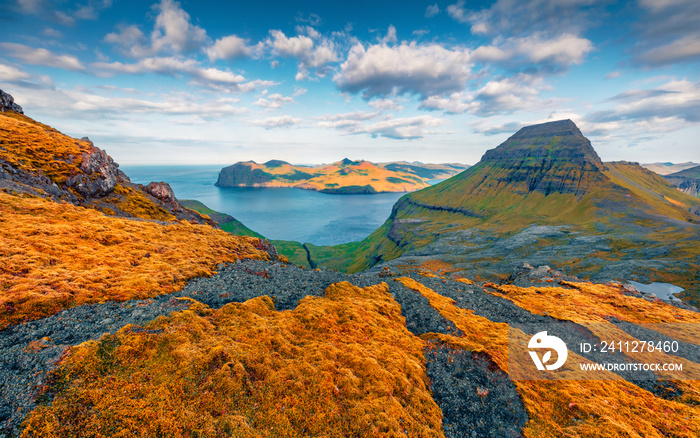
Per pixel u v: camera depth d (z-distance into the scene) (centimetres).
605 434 2019
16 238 3192
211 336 2309
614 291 6800
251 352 2241
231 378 1894
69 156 7700
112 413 1488
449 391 2452
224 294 3419
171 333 2178
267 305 3319
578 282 7494
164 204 9250
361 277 5388
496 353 3036
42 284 2545
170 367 1852
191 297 3177
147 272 3434
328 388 2047
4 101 10956
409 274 6525
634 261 16075
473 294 5425
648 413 2406
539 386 2611
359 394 2081
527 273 8875
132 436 1413
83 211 4822
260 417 1725
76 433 1359
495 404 2325
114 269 3253
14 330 1962
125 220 5144
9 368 1595
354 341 2856
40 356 1720
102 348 1867
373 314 3653
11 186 4794
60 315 2250
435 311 4172
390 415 1944
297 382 2028
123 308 2545
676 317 5172
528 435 2025
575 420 2217
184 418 1570
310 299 3731
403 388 2297
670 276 13925
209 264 4469
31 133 8119
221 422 1609
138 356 1886
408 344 3092
